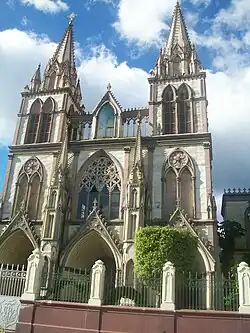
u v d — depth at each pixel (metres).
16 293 30.08
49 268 42.06
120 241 43.88
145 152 50.16
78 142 52.84
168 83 55.81
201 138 49.38
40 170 52.53
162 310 24.53
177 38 62.34
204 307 32.19
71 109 60.47
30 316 26.44
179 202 45.28
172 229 38.50
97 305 25.70
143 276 35.88
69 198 48.72
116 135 53.41
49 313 26.30
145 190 46.28
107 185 49.88
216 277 39.56
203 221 43.62
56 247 43.56
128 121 55.00
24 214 48.03
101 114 55.91
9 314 27.80
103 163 51.38
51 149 53.72
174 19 65.25
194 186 46.62
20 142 56.09
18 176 52.97
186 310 24.25
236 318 23.27
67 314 25.92
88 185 50.56
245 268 24.55
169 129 52.62
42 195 50.75
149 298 31.00
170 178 48.31
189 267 37.56
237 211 65.06
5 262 47.62
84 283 30.67
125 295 30.06
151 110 53.88
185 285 31.83
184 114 53.09
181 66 58.66
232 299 26.30
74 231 46.59
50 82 62.44
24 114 58.56
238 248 58.28
